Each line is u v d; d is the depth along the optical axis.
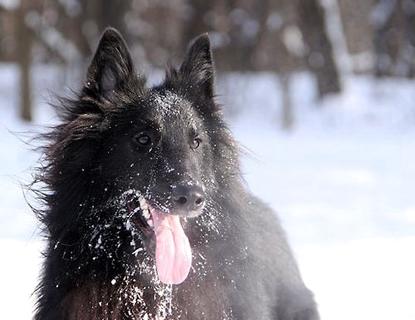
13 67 52.12
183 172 7.22
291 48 45.62
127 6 42.62
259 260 8.07
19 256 12.31
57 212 7.36
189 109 7.73
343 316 9.93
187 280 7.42
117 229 7.28
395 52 48.00
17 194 18.72
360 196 18.98
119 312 7.28
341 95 42.75
